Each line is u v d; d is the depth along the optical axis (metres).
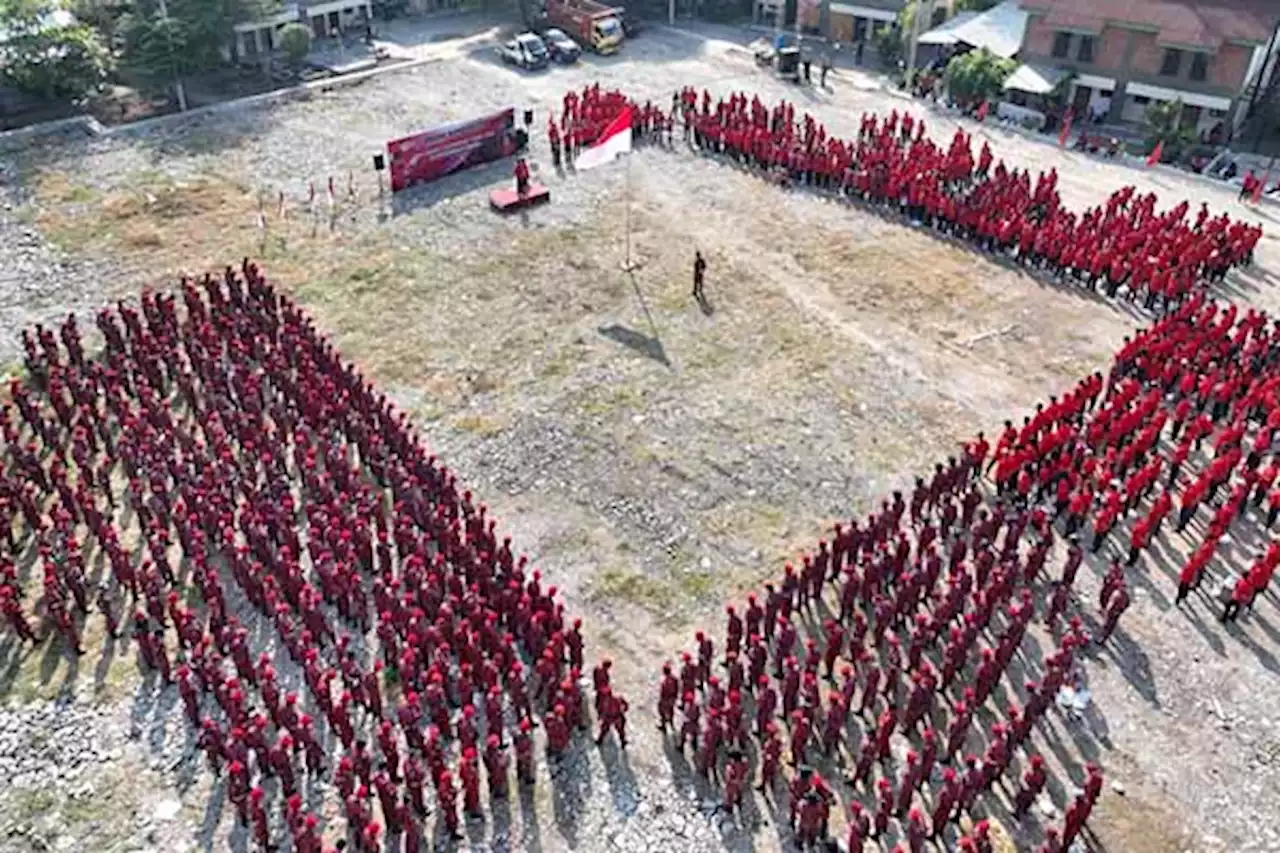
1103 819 17.12
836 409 26.47
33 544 22.47
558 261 32.59
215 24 42.81
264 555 21.19
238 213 35.19
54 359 26.03
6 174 37.09
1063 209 34.25
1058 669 18.45
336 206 35.66
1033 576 21.41
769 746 17.39
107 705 19.03
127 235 33.69
